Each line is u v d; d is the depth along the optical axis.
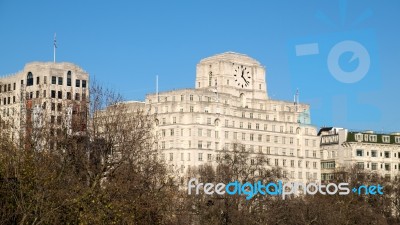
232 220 165.62
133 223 97.50
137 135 135.88
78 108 127.19
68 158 108.81
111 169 111.38
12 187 89.25
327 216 180.12
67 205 90.31
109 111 127.31
